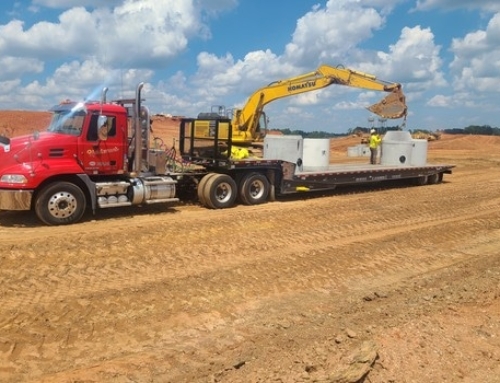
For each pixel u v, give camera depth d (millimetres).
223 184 12328
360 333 5113
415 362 4594
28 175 9398
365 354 4469
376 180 16172
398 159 18812
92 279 6844
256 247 8750
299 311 6078
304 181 14070
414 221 11414
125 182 10680
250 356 4789
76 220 10047
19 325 5305
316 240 9391
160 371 4508
